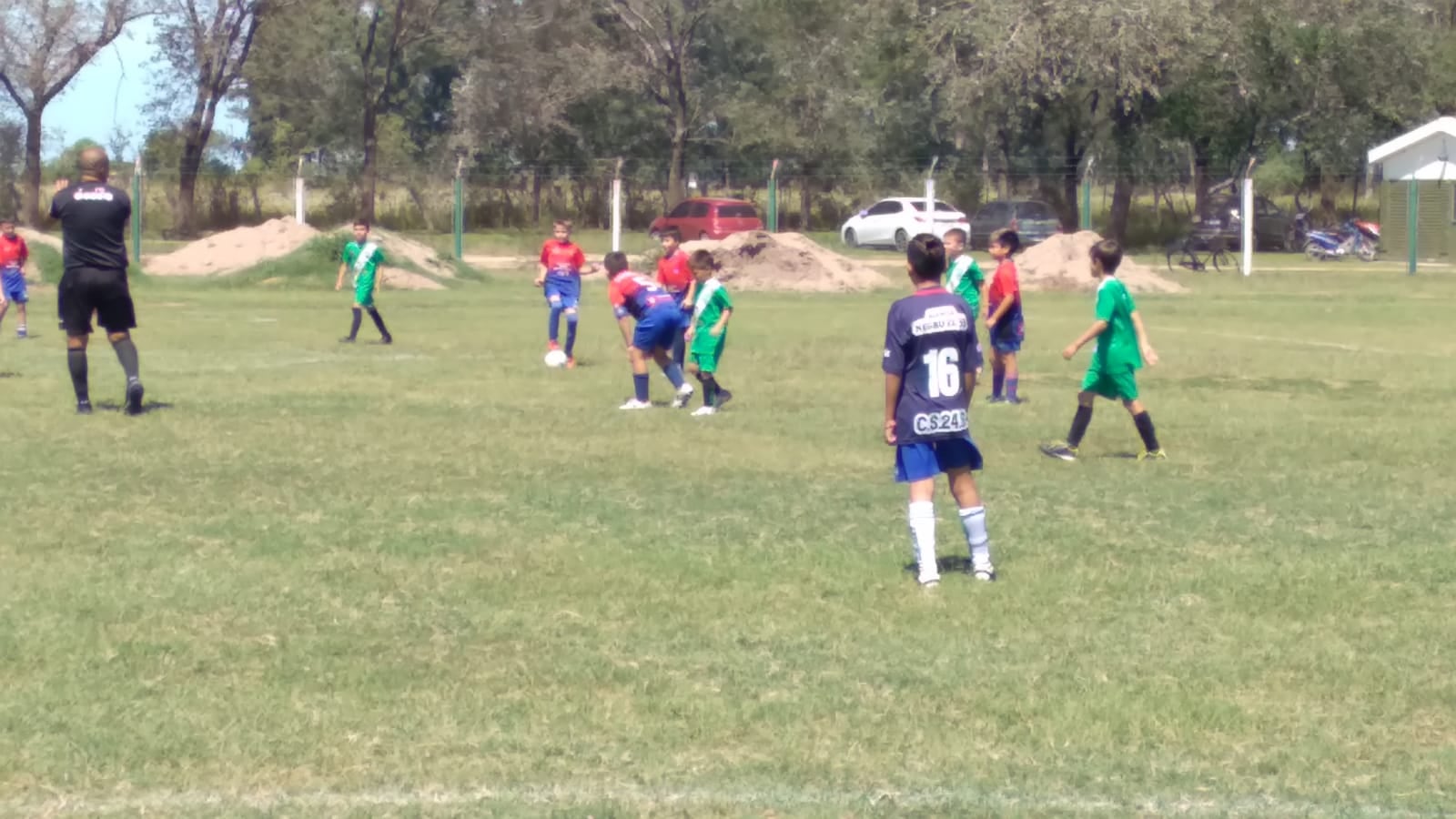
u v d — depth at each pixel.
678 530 8.55
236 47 52.09
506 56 58.56
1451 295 33.34
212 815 4.63
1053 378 16.84
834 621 6.76
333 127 63.62
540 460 10.80
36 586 7.17
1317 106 51.47
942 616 6.84
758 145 58.56
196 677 5.93
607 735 5.33
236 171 52.50
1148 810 4.71
